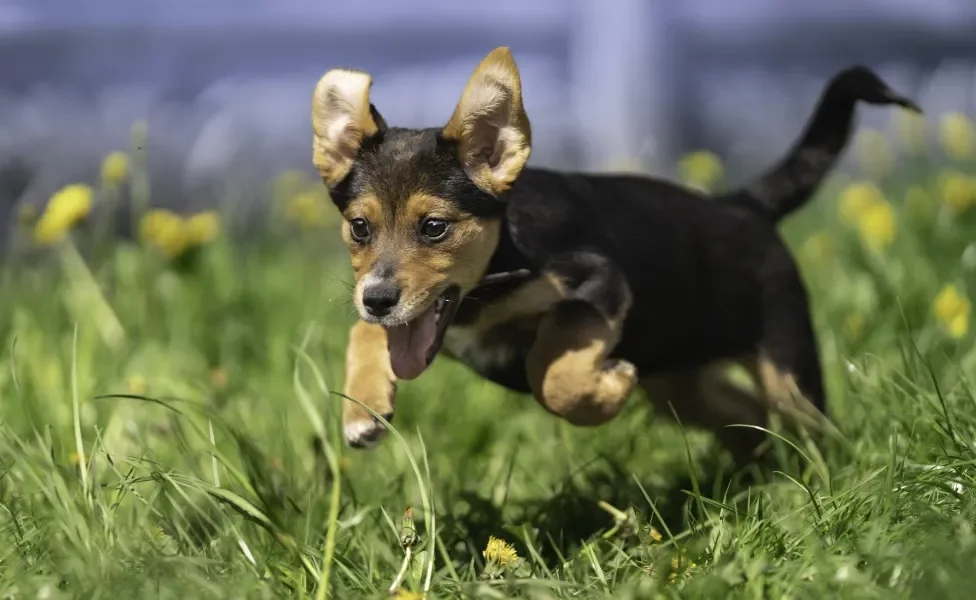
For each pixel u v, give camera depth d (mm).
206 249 10672
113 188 10062
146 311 9641
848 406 7168
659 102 17703
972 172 13141
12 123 16250
